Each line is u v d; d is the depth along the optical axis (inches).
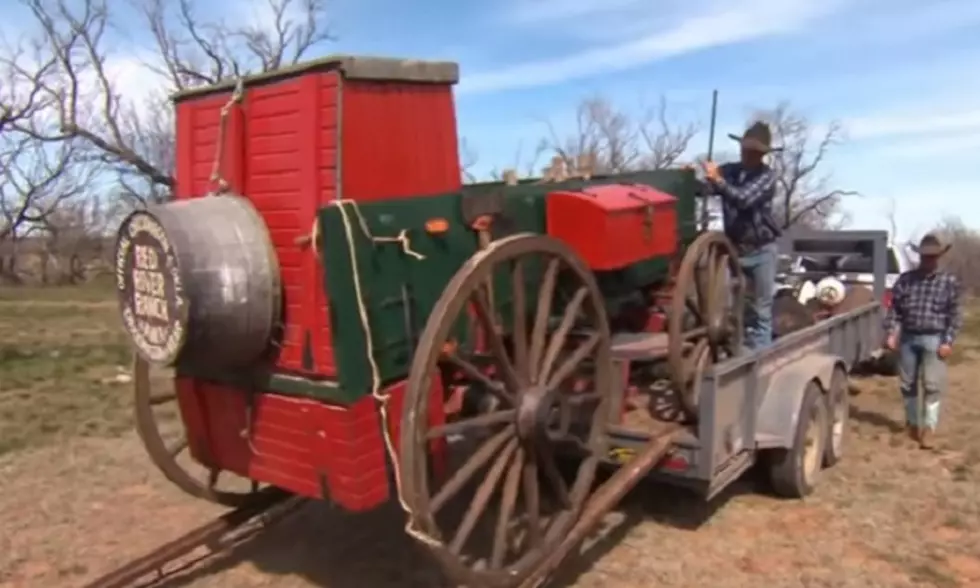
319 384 153.9
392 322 157.6
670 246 226.2
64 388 379.9
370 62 153.8
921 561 194.7
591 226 195.0
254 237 157.0
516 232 190.5
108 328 635.5
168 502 239.3
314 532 216.7
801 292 366.9
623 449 200.4
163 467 187.5
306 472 159.9
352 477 151.9
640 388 236.5
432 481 163.2
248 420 167.6
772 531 212.4
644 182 246.8
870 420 312.3
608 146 1040.8
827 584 184.9
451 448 197.8
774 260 255.3
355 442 151.6
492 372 172.7
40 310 816.9
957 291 276.4
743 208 247.0
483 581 155.3
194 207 154.7
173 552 177.3
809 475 237.0
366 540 211.2
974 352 446.3
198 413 177.8
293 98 155.8
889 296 374.6
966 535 208.8
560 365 182.2
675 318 202.5
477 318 167.2
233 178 165.5
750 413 214.8
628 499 233.3
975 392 353.1
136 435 302.8
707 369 193.3
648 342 221.6
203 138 173.8
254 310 154.4
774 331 298.8
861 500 231.6
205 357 154.0
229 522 187.0
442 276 167.6
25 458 277.3
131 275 155.2
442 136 170.6
